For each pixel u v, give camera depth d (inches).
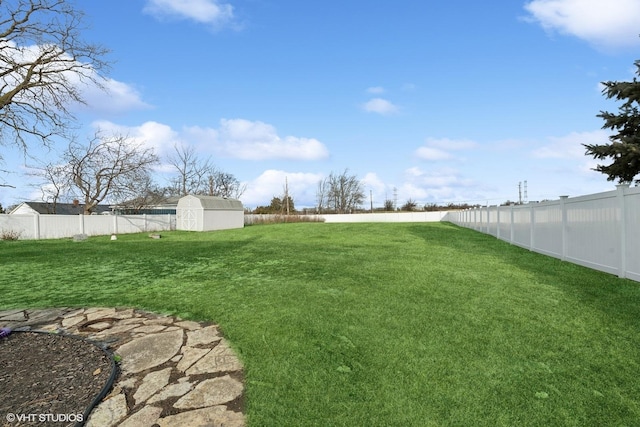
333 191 2192.4
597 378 106.7
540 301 182.7
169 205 1385.3
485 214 637.3
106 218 861.2
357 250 413.1
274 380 108.0
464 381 105.9
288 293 208.1
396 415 90.1
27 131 620.7
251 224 1342.3
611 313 160.7
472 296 194.4
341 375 110.0
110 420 90.3
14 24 576.7
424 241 506.9
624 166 478.0
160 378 112.3
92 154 956.6
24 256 408.5
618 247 229.5
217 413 92.4
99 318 175.6
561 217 309.7
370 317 161.9
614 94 479.8
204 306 189.2
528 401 95.7
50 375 115.5
